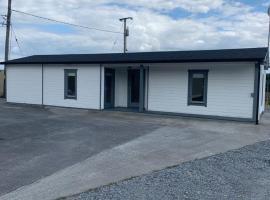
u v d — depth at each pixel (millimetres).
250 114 16000
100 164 8156
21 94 22859
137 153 9320
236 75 16266
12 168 7688
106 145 10219
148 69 18828
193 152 9648
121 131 12742
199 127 14148
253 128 14320
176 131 13016
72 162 8281
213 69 16891
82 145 10156
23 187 6461
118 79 21188
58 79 21203
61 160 8438
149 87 18828
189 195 6152
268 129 14172
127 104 21016
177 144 10648
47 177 7090
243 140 11695
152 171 7660
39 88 22031
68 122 14812
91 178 7070
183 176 7328
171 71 18125
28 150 9414
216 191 6422
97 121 15305
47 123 14398
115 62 18766
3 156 8727
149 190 6367
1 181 6789
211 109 17000
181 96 17844
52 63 21078
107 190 6336
